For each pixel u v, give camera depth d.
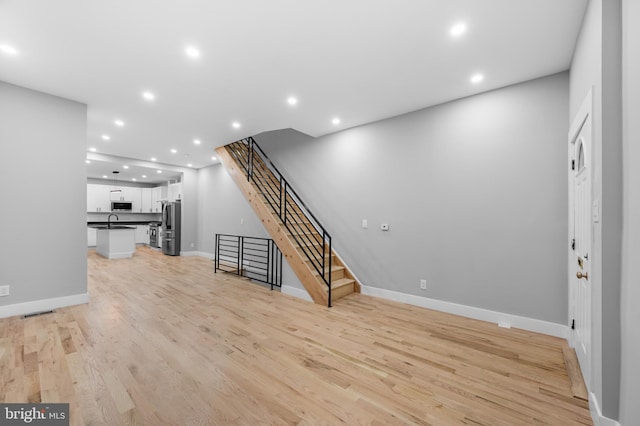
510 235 2.96
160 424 1.50
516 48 2.33
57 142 3.30
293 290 4.06
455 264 3.32
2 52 2.42
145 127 4.34
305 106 3.55
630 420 1.34
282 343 2.51
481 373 2.05
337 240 4.53
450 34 2.17
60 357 2.19
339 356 2.29
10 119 3.01
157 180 9.84
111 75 2.81
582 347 2.07
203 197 7.67
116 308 3.36
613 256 1.47
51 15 1.96
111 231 7.14
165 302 3.63
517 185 2.91
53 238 3.28
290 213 4.84
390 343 2.53
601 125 1.51
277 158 5.49
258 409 1.64
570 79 2.54
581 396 1.79
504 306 2.98
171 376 1.96
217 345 2.45
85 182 3.51
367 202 4.15
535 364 2.18
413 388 1.87
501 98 3.02
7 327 2.75
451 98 3.29
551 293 2.73
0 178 2.96
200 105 3.53
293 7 1.90
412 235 3.68
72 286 3.43
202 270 5.72
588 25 1.82
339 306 3.58
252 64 2.60
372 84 2.97
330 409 1.65
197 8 1.91
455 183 3.32
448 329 2.85
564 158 2.66
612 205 1.48
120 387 1.82
